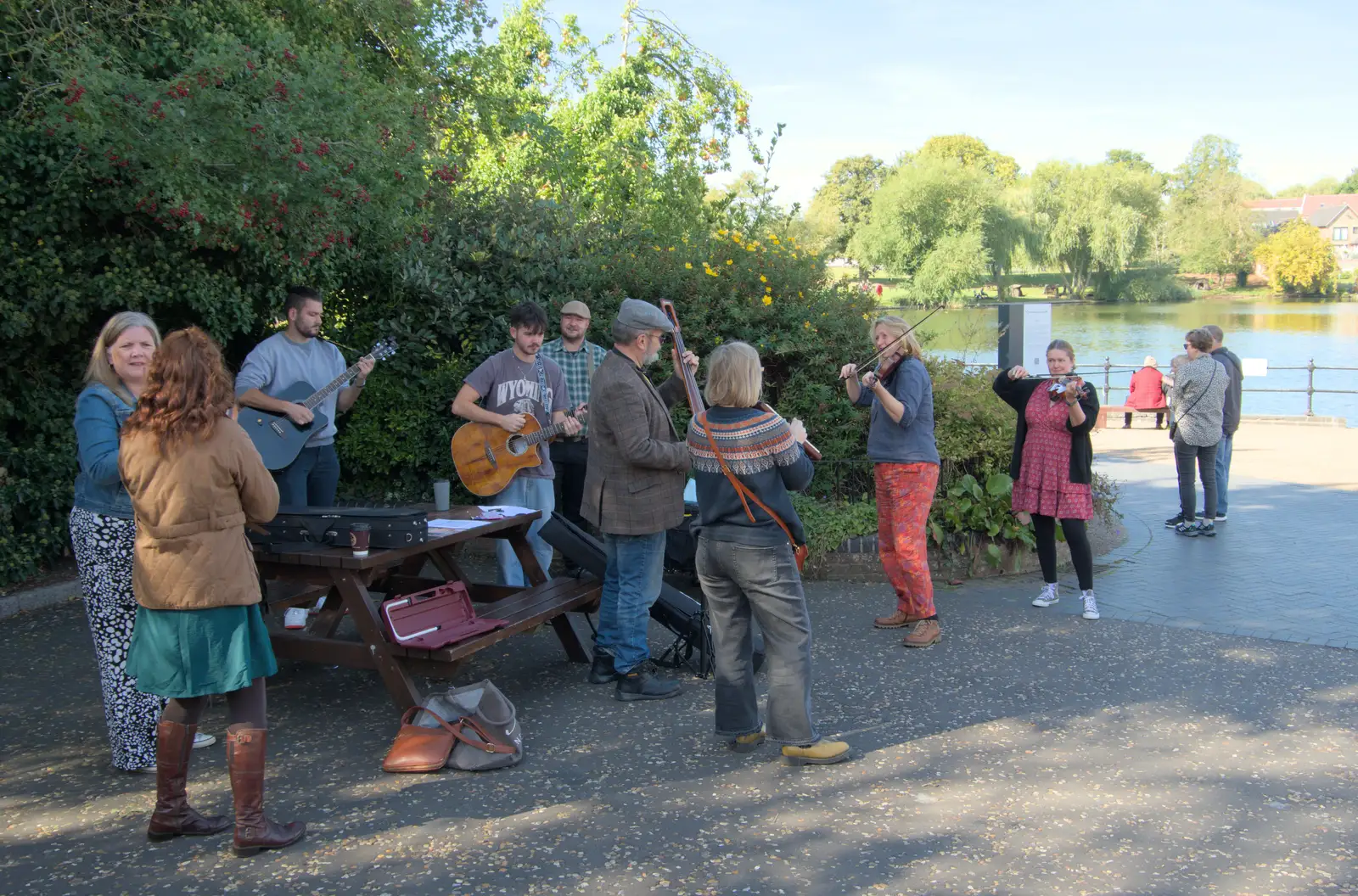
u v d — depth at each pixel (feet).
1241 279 229.86
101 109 19.54
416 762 13.17
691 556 20.92
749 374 13.33
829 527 23.32
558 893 10.34
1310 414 59.11
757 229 30.50
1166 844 11.32
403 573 19.15
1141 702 15.74
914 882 10.55
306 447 19.03
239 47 21.24
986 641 18.79
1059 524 24.45
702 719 15.16
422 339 26.27
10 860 11.04
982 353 29.68
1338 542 27.40
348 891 10.38
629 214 39.19
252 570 11.16
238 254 24.20
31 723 14.98
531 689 16.47
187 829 11.50
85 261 22.04
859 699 15.96
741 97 51.60
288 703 15.85
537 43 53.93
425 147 27.20
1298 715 15.15
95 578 12.82
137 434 10.77
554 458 23.06
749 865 10.91
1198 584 22.99
